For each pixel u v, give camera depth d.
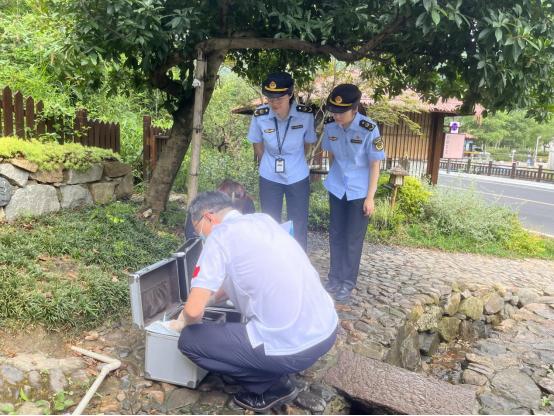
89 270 3.48
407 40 4.25
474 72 4.09
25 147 4.10
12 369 2.45
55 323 2.87
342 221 4.02
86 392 2.46
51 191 4.35
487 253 7.77
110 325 3.10
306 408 2.60
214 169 8.84
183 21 3.56
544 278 6.68
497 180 23.39
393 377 3.04
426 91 5.20
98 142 6.16
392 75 5.44
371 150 3.68
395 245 7.32
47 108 5.39
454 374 4.43
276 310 2.19
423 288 5.05
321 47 4.24
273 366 2.26
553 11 3.37
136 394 2.53
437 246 7.61
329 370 3.01
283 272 2.20
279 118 3.76
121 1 3.29
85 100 7.62
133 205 5.36
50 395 2.41
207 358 2.33
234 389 2.65
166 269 2.87
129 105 9.60
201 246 3.20
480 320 5.55
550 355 4.27
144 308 2.64
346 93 3.50
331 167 4.05
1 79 6.66
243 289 2.21
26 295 2.91
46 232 3.87
